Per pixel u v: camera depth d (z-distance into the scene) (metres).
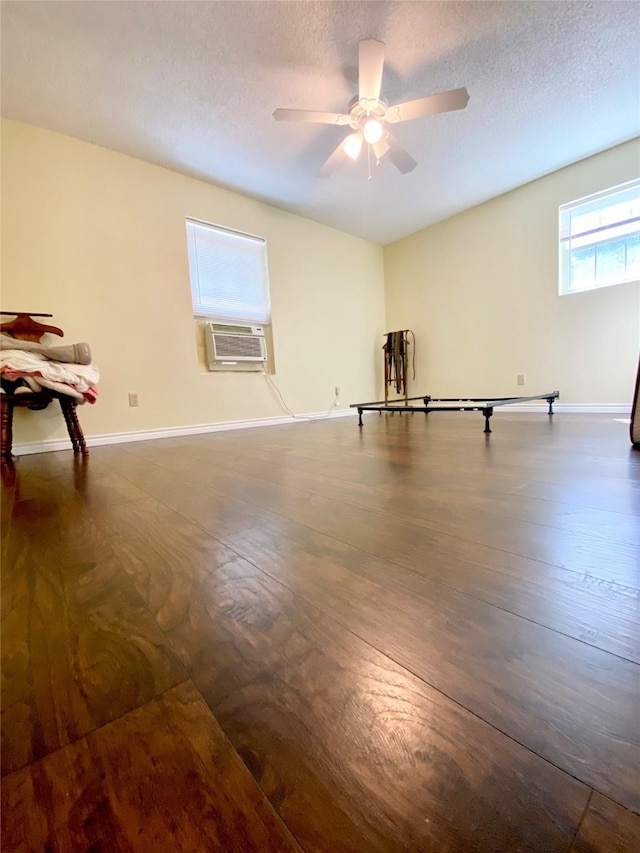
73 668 0.47
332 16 1.85
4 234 2.42
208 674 0.45
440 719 0.37
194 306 3.35
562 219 3.46
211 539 0.87
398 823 0.29
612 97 2.47
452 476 1.34
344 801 0.31
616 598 0.56
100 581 0.69
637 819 0.28
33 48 1.94
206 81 2.19
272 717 0.39
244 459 1.91
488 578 0.63
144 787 0.33
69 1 1.72
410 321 4.69
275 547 0.80
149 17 1.81
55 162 2.59
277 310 3.87
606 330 3.31
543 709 0.38
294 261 4.00
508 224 3.77
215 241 3.46
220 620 0.56
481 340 4.08
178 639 0.52
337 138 2.73
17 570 0.74
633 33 2.01
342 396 4.50
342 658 0.47
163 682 0.44
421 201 3.81
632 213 3.12
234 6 1.78
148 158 2.93
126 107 2.38
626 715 0.37
